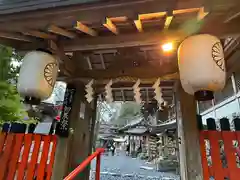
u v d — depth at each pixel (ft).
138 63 10.51
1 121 14.79
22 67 7.05
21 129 10.52
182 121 9.04
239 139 8.23
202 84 5.63
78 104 10.43
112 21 6.45
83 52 10.91
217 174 7.89
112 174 29.89
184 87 6.14
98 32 7.63
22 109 15.34
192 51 5.85
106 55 11.34
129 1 5.18
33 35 7.14
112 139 62.85
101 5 5.41
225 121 8.94
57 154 9.42
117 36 7.41
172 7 5.06
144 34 7.14
